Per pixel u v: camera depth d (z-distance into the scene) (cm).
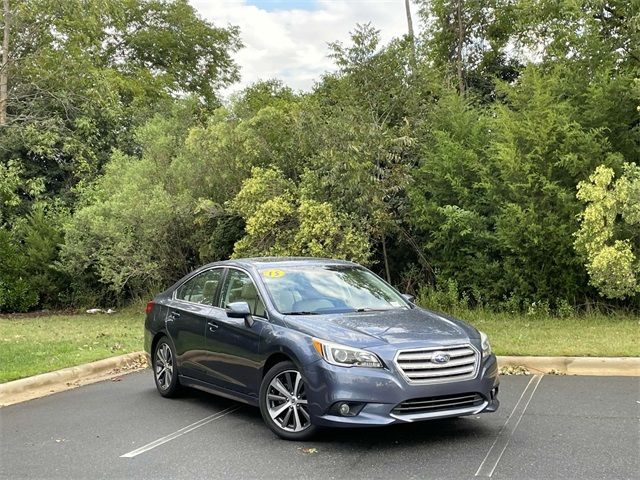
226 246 1778
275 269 731
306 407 589
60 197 2230
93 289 2023
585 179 1329
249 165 1675
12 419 736
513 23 2158
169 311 821
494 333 1173
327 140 1488
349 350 564
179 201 1742
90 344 1225
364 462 538
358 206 1462
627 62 1505
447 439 597
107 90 1962
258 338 645
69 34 1892
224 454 575
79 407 785
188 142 1736
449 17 2511
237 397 683
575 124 1303
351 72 1658
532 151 1336
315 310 669
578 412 683
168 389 811
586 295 1377
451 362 572
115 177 1884
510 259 1396
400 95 1633
